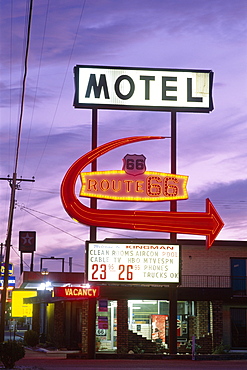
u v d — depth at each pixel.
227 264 43.81
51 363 31.97
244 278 43.78
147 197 36.31
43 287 58.50
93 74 37.75
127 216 35.81
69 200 35.28
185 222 36.31
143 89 38.03
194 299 40.12
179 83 38.44
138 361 34.19
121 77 37.97
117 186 36.09
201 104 38.38
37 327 58.91
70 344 46.88
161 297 39.44
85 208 35.41
